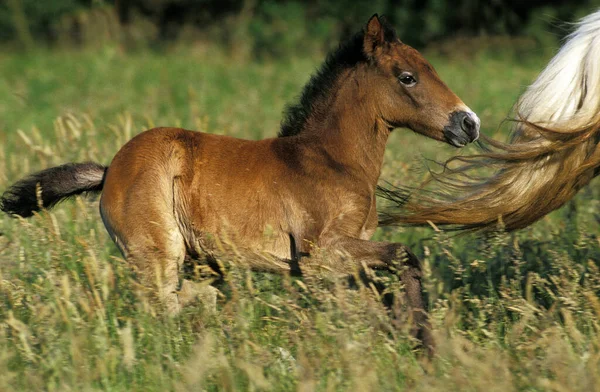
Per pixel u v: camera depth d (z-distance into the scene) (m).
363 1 71.38
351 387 13.08
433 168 23.05
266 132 31.91
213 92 42.41
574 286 15.84
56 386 13.63
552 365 13.40
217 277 17.05
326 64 16.97
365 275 16.70
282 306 16.55
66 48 66.19
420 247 20.30
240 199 16.20
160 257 15.86
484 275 18.23
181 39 68.06
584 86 16.09
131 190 15.87
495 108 37.41
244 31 67.62
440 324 15.00
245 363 13.43
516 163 16.34
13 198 17.23
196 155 16.39
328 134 16.62
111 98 40.16
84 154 23.16
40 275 17.12
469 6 68.19
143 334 14.74
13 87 45.34
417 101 16.33
